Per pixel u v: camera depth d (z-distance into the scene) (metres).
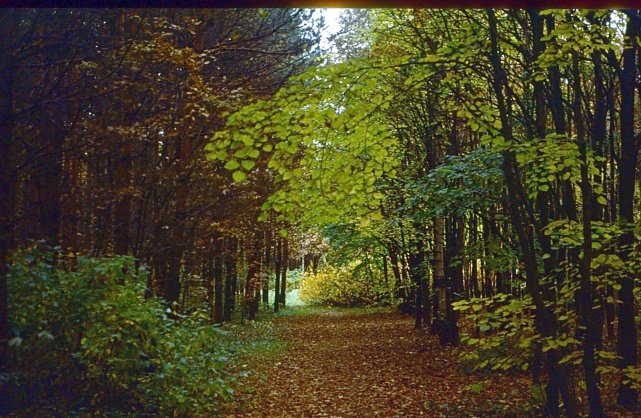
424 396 12.34
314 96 7.26
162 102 13.21
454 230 18.42
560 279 9.62
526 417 9.53
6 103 8.38
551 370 9.07
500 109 7.77
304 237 41.88
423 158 18.42
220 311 24.19
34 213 12.08
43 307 8.23
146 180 13.07
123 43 10.02
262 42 14.09
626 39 7.95
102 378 8.77
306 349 21.30
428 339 21.19
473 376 13.90
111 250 13.80
